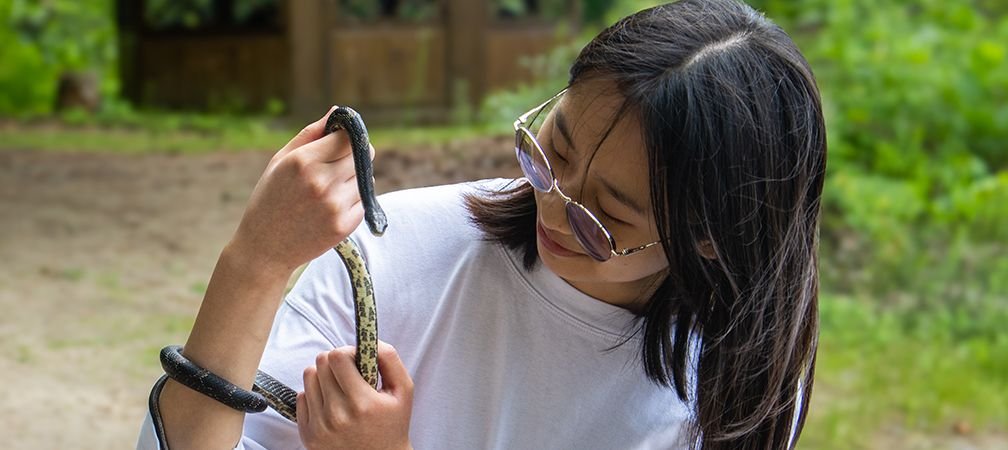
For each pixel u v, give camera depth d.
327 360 1.54
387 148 9.08
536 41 14.69
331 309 1.68
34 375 4.99
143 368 5.22
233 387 1.46
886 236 8.83
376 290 1.69
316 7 13.91
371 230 1.37
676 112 1.44
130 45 14.66
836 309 7.22
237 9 14.42
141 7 14.60
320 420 1.53
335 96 14.07
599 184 1.51
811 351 1.66
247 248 1.44
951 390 5.85
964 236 9.23
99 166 9.93
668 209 1.47
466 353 1.70
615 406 1.71
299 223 1.42
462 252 1.72
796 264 1.55
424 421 1.71
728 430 1.62
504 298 1.70
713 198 1.46
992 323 7.30
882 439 5.23
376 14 14.30
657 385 1.73
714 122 1.45
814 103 1.54
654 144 1.45
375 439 1.53
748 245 1.50
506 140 9.20
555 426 1.70
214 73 14.45
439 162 8.53
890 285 7.99
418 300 1.70
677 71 1.46
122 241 7.46
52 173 9.54
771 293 1.53
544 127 1.58
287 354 1.64
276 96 14.32
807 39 12.41
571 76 1.55
